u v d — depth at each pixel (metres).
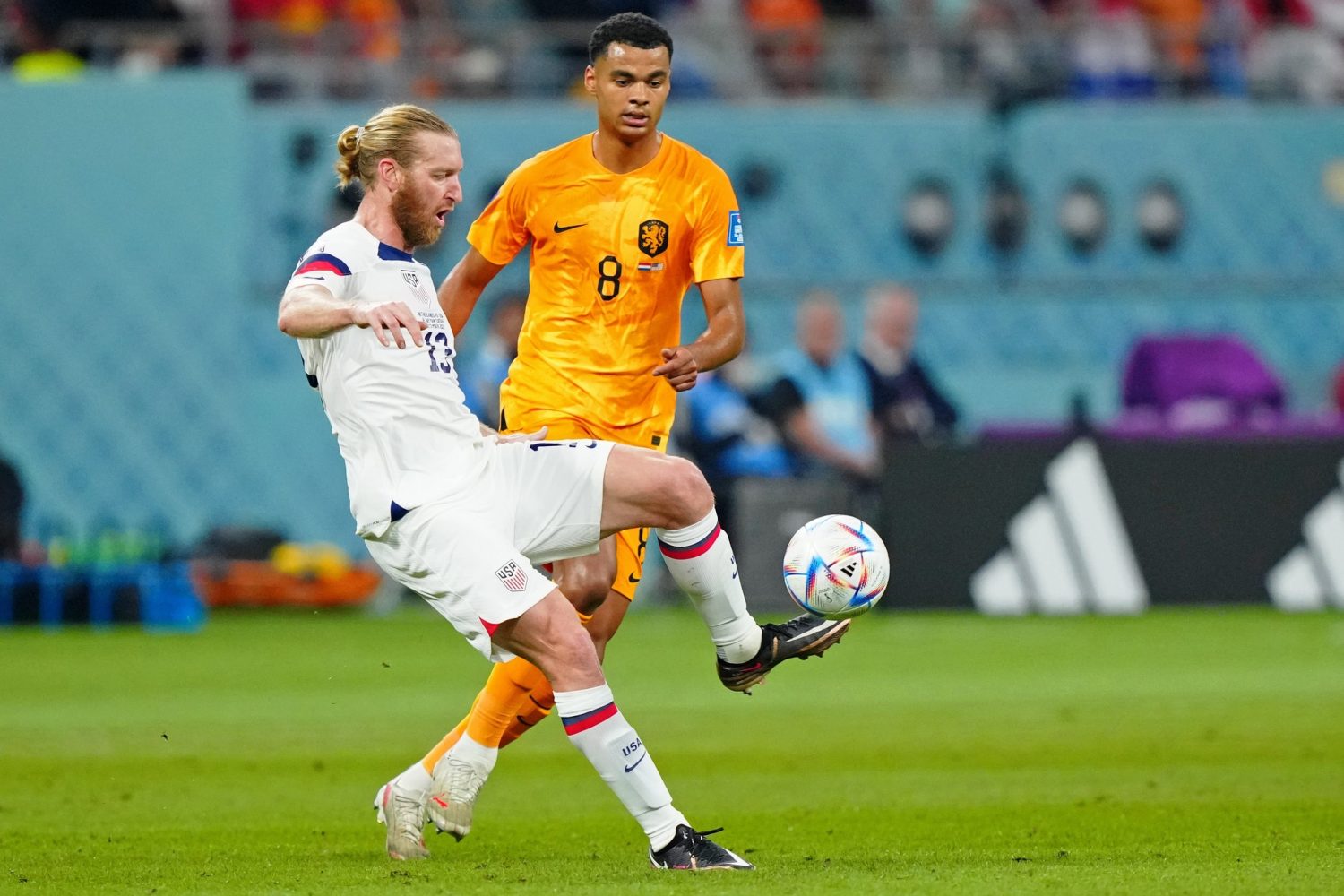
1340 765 27.55
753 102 71.94
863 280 71.31
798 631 20.11
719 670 20.36
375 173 18.97
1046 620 56.31
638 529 21.77
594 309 22.12
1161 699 37.44
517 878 17.94
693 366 21.00
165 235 67.88
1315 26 79.69
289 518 68.19
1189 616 57.09
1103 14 78.44
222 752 30.94
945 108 71.69
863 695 38.91
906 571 55.50
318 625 59.97
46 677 43.66
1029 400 71.50
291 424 68.31
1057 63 75.56
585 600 21.09
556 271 22.22
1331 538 56.66
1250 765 27.67
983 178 71.69
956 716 35.06
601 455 19.19
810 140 71.06
